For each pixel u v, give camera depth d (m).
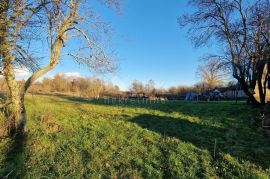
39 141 14.18
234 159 11.45
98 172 10.95
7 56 12.30
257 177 9.74
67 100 38.50
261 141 13.60
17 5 11.98
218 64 25.36
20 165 11.41
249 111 20.92
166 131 16.30
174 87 75.12
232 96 52.03
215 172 10.57
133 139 14.77
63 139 14.71
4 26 11.51
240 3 22.84
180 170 10.82
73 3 14.68
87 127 17.58
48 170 11.20
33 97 37.38
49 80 68.25
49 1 13.19
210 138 14.59
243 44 23.00
